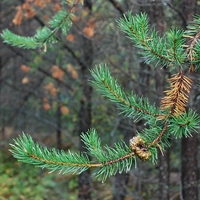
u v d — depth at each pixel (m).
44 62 7.78
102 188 7.02
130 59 4.95
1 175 9.94
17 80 10.31
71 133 11.00
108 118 6.23
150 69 5.12
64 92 8.30
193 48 1.22
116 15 5.26
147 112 1.25
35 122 12.78
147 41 1.24
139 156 1.17
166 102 1.21
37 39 2.05
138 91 4.93
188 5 3.59
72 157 1.18
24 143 1.13
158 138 1.21
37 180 9.77
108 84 1.25
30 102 11.45
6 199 8.65
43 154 1.15
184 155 4.44
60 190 9.08
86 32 4.93
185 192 4.48
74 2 2.02
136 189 6.07
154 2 3.93
